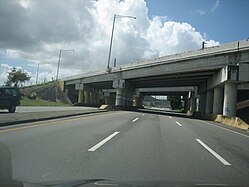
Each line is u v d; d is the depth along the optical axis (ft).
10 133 37.58
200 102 168.55
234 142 41.16
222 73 99.71
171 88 229.45
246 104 163.53
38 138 34.35
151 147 31.68
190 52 118.42
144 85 215.10
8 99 75.97
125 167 21.70
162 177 18.90
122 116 89.25
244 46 92.73
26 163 21.84
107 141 34.65
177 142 36.78
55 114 72.28
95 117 77.20
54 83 305.94
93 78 216.74
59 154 25.76
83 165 21.93
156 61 141.59
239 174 21.02
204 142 38.60
